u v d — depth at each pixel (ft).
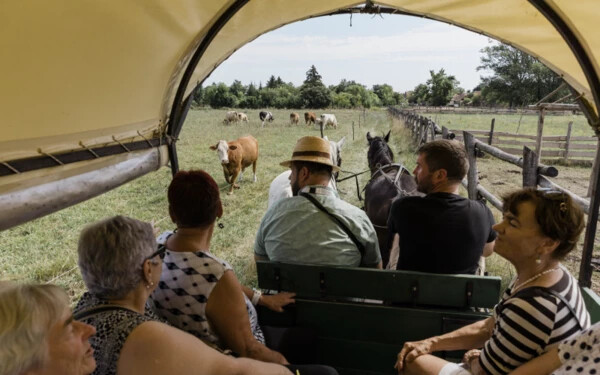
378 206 13.42
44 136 5.23
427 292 7.33
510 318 4.94
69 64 5.12
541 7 7.48
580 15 7.16
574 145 44.04
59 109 5.35
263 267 8.00
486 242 8.76
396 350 7.64
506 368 5.03
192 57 8.16
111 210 26.03
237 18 8.40
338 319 7.73
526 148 14.99
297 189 9.16
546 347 4.78
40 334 3.24
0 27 4.01
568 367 4.38
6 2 3.84
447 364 5.90
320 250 8.27
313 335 7.66
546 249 4.98
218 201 6.03
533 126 92.79
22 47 4.38
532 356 4.88
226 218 24.16
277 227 8.63
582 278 9.75
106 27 5.26
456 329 7.22
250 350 5.98
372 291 7.57
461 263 8.06
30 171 4.96
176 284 5.72
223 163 30.55
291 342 7.39
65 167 5.58
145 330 4.16
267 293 8.81
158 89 7.76
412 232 8.10
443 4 9.12
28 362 3.18
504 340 4.99
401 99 337.72
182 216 5.80
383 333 7.61
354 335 7.75
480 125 96.43
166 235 6.65
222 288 5.74
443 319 7.22
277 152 52.90
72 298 14.73
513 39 9.75
